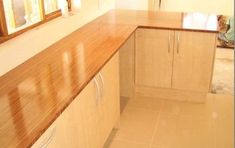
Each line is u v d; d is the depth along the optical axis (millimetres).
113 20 3176
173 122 2910
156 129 2809
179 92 3246
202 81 3111
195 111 3088
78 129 1807
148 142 2633
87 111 1915
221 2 4793
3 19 1911
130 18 3256
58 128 1535
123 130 2803
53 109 1471
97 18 3268
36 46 2209
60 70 1928
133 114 3057
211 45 2912
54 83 1748
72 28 2738
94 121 2074
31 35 2150
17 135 1285
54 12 2561
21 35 2107
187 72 3104
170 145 2588
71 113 1674
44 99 1568
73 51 2264
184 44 2969
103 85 2166
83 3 2910
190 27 2902
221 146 2555
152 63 3154
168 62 3105
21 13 2109
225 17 4648
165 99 3324
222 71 3998
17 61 2008
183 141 2635
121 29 2824
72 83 1738
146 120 2951
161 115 3031
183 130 2785
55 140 1518
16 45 1983
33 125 1350
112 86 2412
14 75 1879
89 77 1815
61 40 2537
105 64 2088
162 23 3057
